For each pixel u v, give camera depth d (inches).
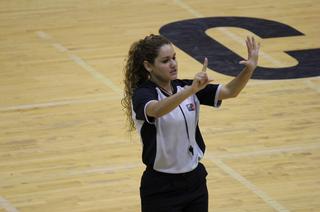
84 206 708.0
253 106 947.3
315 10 1300.4
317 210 695.1
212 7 1314.0
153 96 490.0
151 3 1334.9
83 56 1109.1
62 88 1003.9
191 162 504.7
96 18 1262.3
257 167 786.2
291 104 953.5
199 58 1099.9
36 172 778.8
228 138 857.5
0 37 1184.2
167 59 497.0
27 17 1270.9
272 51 1127.0
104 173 775.7
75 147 837.2
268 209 698.2
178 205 505.4
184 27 1221.7
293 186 743.1
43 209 703.1
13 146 840.9
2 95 981.8
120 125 894.4
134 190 738.8
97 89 1000.9
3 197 727.1
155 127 496.1
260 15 1274.6
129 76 510.9
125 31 1204.5
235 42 1160.2
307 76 1041.5
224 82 1015.6
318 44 1154.7
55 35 1192.2
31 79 1031.6
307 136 861.2
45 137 862.5
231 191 734.5
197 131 518.0
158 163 499.8
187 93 463.5
